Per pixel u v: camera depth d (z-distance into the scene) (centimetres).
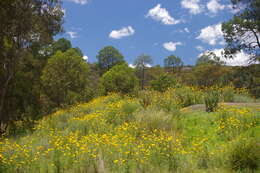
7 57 1015
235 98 1140
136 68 4878
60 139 675
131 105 1005
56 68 2042
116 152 555
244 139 554
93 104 1396
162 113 835
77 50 3919
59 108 1741
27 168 488
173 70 6488
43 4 1066
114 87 2581
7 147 615
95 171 461
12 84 1365
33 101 1549
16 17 886
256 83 1293
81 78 2252
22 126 1238
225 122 701
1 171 472
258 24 1265
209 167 476
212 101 881
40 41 1138
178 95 1159
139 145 559
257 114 737
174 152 524
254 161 445
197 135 686
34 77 1579
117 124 852
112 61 5828
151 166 477
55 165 490
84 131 803
